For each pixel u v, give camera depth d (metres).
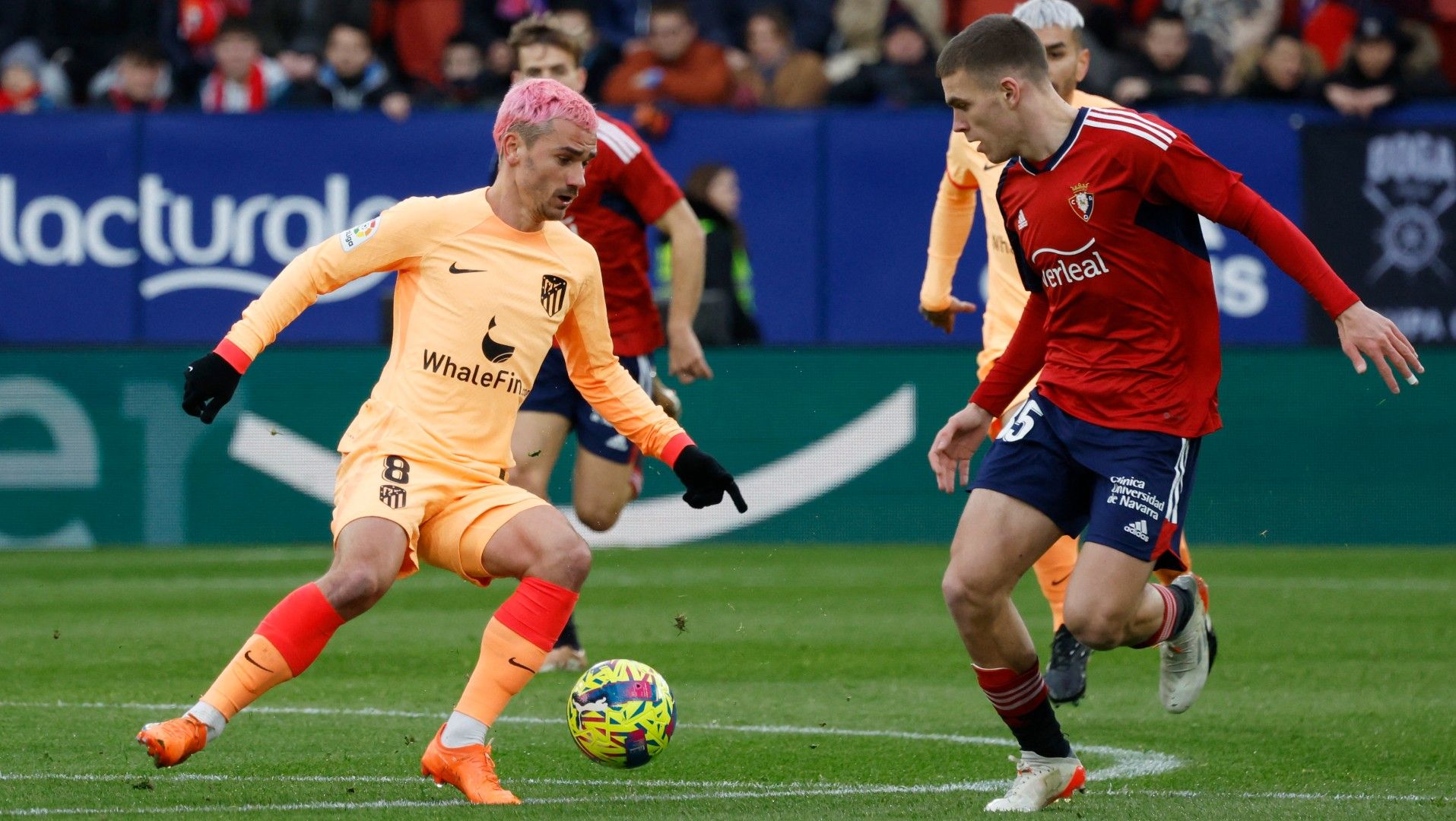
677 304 26.11
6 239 44.03
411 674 25.17
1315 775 17.86
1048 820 14.88
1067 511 16.39
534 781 17.27
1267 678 25.11
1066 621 15.99
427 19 53.78
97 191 44.12
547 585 16.02
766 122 44.75
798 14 56.22
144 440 44.47
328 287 16.25
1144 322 16.16
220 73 50.16
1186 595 17.84
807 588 36.56
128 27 54.75
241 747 19.11
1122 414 16.09
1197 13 55.84
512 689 16.02
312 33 52.97
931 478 45.41
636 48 52.41
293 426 44.72
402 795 16.19
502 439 16.58
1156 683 24.73
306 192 44.31
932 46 54.34
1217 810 15.48
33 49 53.97
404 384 16.16
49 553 43.16
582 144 16.19
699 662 26.64
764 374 45.09
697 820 14.69
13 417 44.12
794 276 45.00
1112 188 15.87
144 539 44.50
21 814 14.88
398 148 44.44
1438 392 45.31
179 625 30.39
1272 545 45.66
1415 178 44.94
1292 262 15.46
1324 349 45.31
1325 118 44.91
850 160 44.84
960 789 16.92
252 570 39.34
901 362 45.19
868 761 18.62
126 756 18.27
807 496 45.28
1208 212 15.70
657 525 45.22
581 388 17.53
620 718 16.50
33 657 26.50
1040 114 16.11
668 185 25.73
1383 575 39.09
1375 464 45.50
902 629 30.50
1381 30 45.44
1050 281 16.50
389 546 15.63
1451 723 21.31
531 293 16.38
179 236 44.22
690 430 45.09
